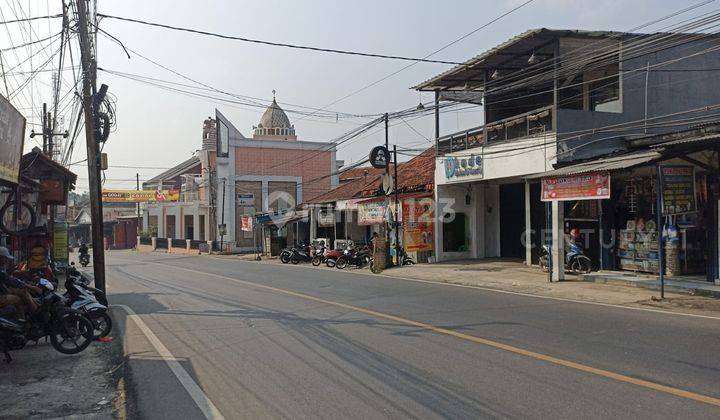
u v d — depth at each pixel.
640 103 17.20
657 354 6.74
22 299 7.88
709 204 13.01
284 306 11.95
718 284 12.72
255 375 6.43
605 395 5.22
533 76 18.08
